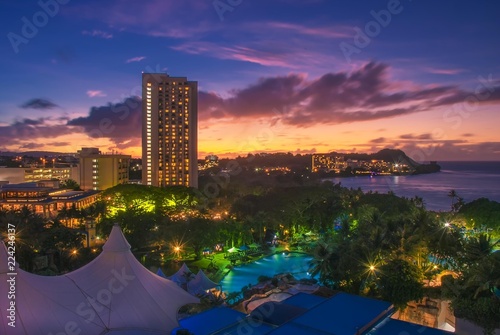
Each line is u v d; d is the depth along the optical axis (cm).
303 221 11981
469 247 5156
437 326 4825
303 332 3516
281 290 5506
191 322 4034
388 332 3788
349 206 12719
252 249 10406
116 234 3894
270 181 19412
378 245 5525
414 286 4841
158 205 13762
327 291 5225
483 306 3922
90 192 15425
